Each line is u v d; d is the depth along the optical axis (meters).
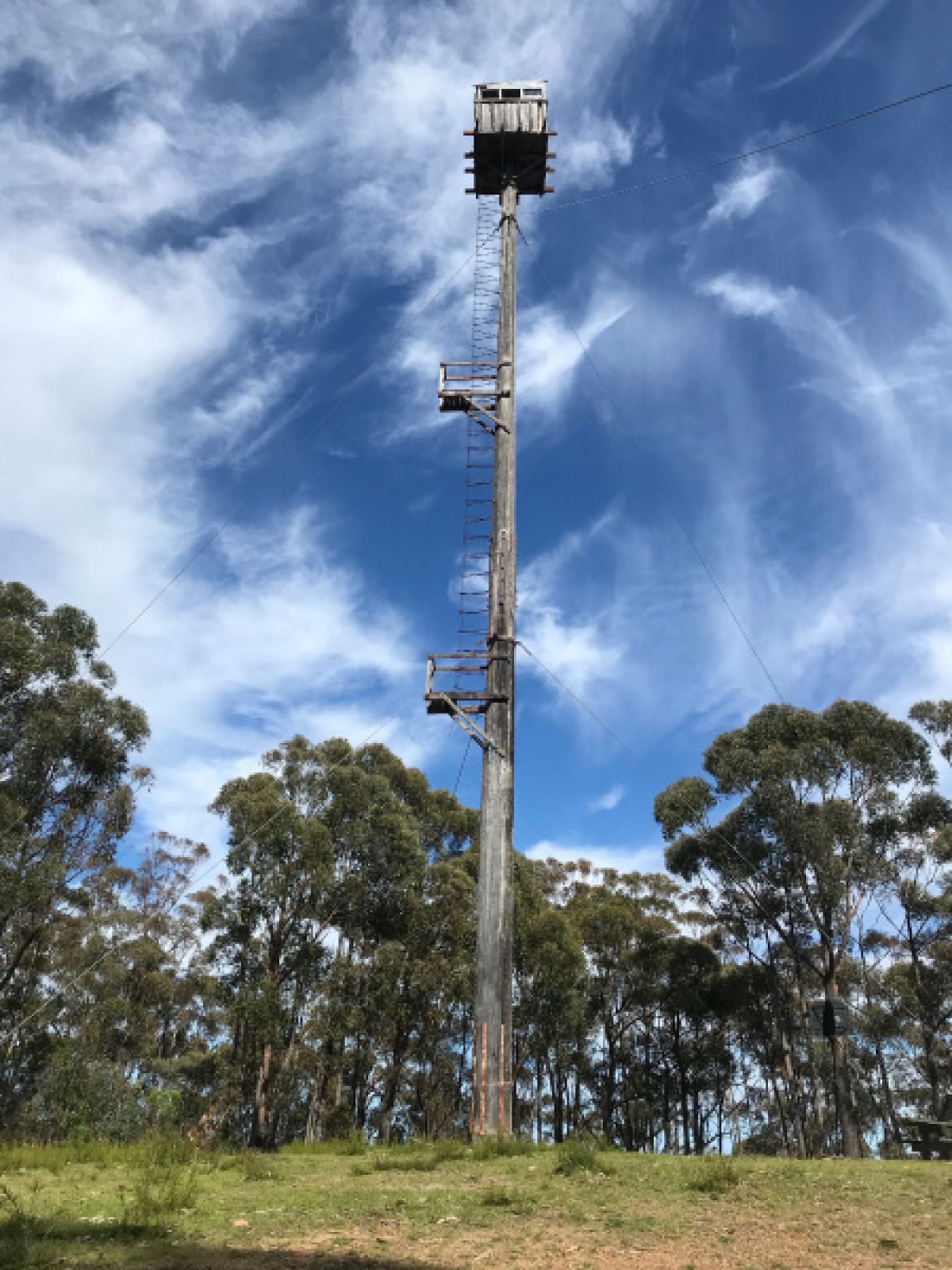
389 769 39.00
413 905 33.38
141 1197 5.65
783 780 33.50
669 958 42.22
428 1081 40.19
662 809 36.31
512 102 20.61
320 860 31.73
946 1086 38.25
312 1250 4.55
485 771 14.67
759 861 35.16
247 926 31.66
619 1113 45.66
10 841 26.48
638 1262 4.36
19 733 28.92
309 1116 36.44
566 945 37.22
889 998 37.53
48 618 30.81
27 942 29.31
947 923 35.31
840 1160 9.02
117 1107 15.85
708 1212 5.73
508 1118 12.77
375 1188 6.99
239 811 32.28
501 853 14.09
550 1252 4.60
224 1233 4.98
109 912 38.22
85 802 29.77
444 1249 4.67
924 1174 7.34
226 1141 13.89
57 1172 7.81
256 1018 29.19
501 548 16.17
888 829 34.53
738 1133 44.56
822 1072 41.28
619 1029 44.50
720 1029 45.69
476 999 13.34
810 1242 4.79
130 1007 35.62
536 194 20.95
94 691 29.89
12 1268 4.04
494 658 15.33
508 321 18.03
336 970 32.16
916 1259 4.37
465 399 17.58
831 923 33.19
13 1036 30.48
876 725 34.34
